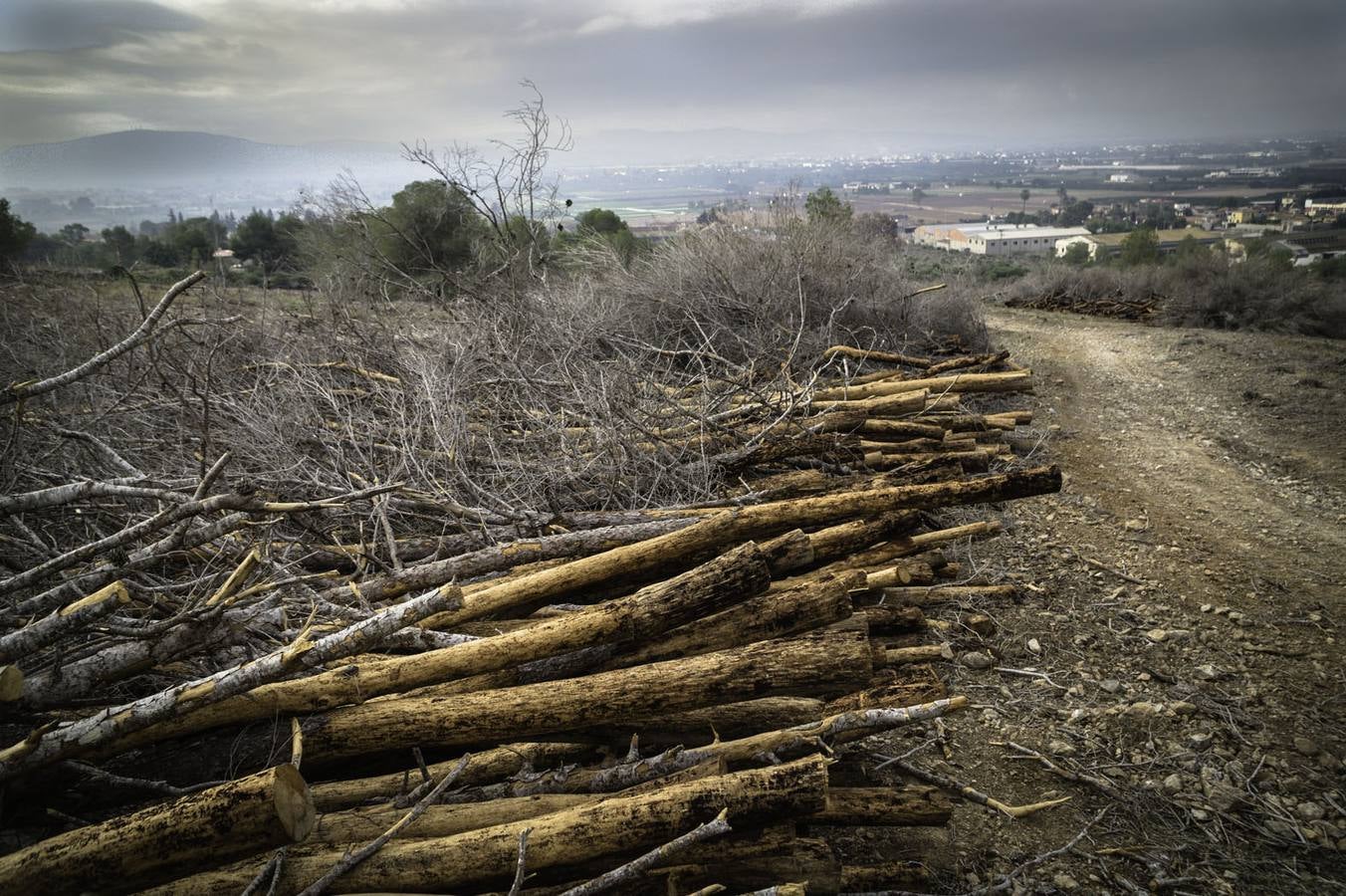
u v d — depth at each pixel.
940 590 4.51
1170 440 8.16
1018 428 8.34
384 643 2.76
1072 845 2.86
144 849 1.80
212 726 2.19
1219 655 4.14
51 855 1.79
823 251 10.05
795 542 2.97
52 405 4.78
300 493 4.04
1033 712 3.64
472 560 3.38
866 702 2.81
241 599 2.78
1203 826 2.98
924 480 4.74
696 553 3.25
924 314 10.70
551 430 4.88
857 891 2.40
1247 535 5.75
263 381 5.16
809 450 5.11
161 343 4.70
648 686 2.38
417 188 8.58
